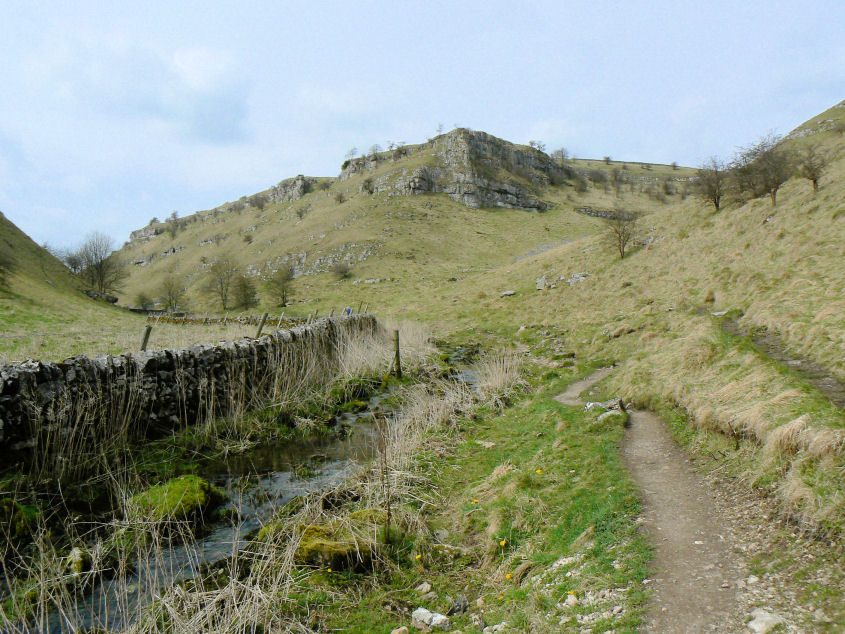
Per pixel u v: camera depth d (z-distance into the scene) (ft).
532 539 22.43
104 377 33.73
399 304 168.35
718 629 13.35
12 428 27.68
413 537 24.18
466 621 17.88
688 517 20.03
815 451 19.29
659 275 99.96
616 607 15.31
